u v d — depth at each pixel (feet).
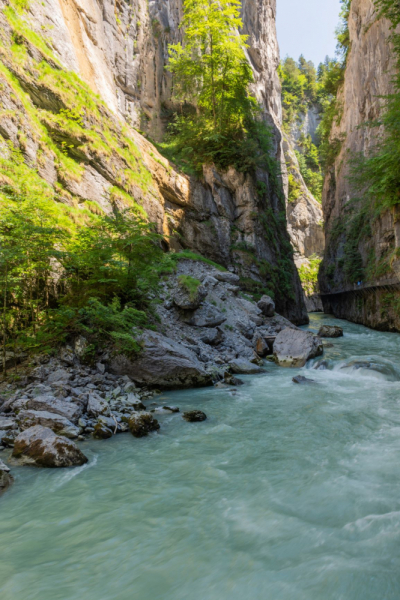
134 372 34.50
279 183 127.03
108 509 15.55
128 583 11.53
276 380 38.91
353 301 121.80
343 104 150.10
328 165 165.07
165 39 112.47
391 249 87.71
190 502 15.98
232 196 92.84
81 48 73.05
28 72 55.01
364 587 11.14
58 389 27.58
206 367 39.86
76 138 58.65
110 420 24.62
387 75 101.24
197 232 82.89
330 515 14.75
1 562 12.46
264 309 69.97
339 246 140.87
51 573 11.98
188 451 21.18
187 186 83.35
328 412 27.66
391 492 16.22
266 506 15.52
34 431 20.71
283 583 11.41
